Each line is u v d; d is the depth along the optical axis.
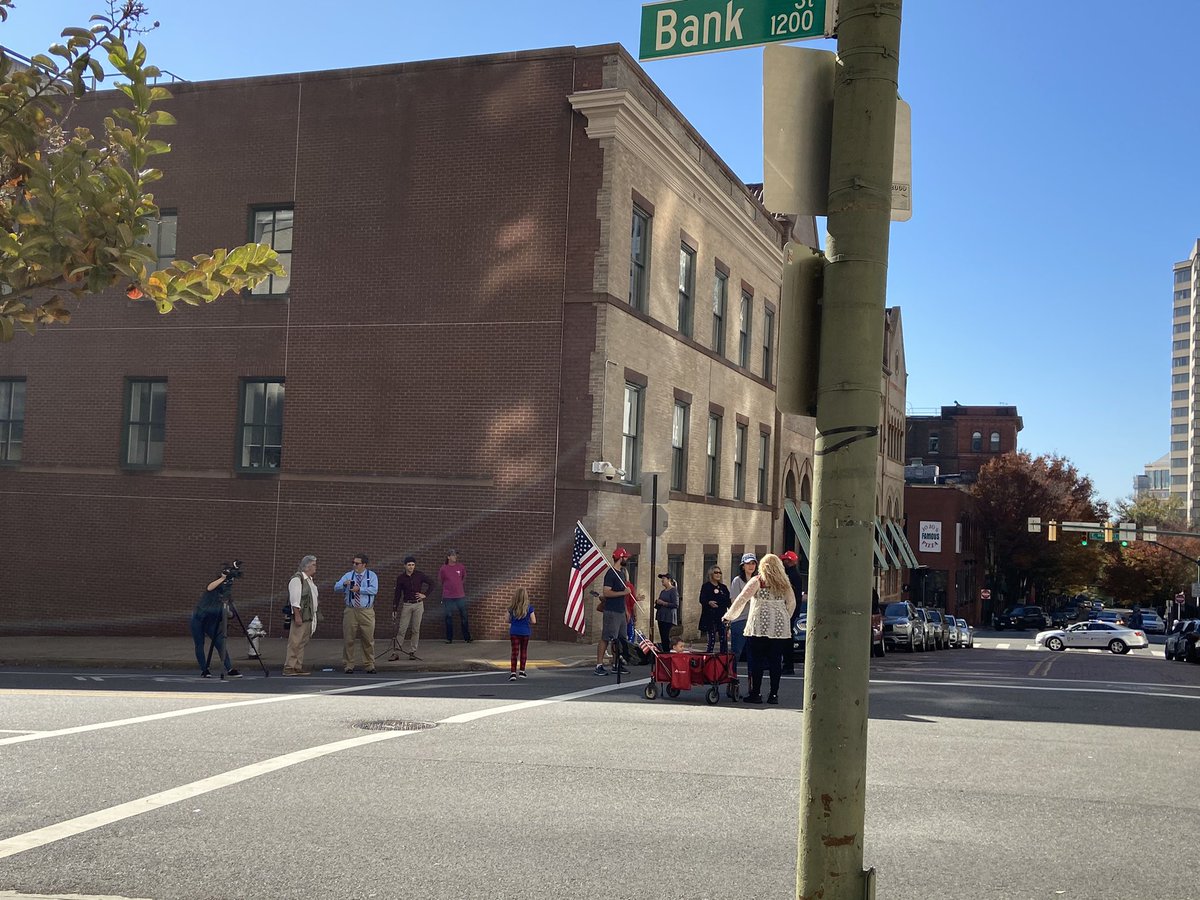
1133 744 11.07
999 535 90.88
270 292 26.77
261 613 26.20
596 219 24.80
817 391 3.91
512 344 25.05
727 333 33.91
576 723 11.88
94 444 27.52
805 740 3.76
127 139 5.10
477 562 24.88
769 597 14.18
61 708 12.67
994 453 119.38
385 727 11.44
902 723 12.21
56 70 5.27
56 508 27.62
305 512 26.03
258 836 7.17
